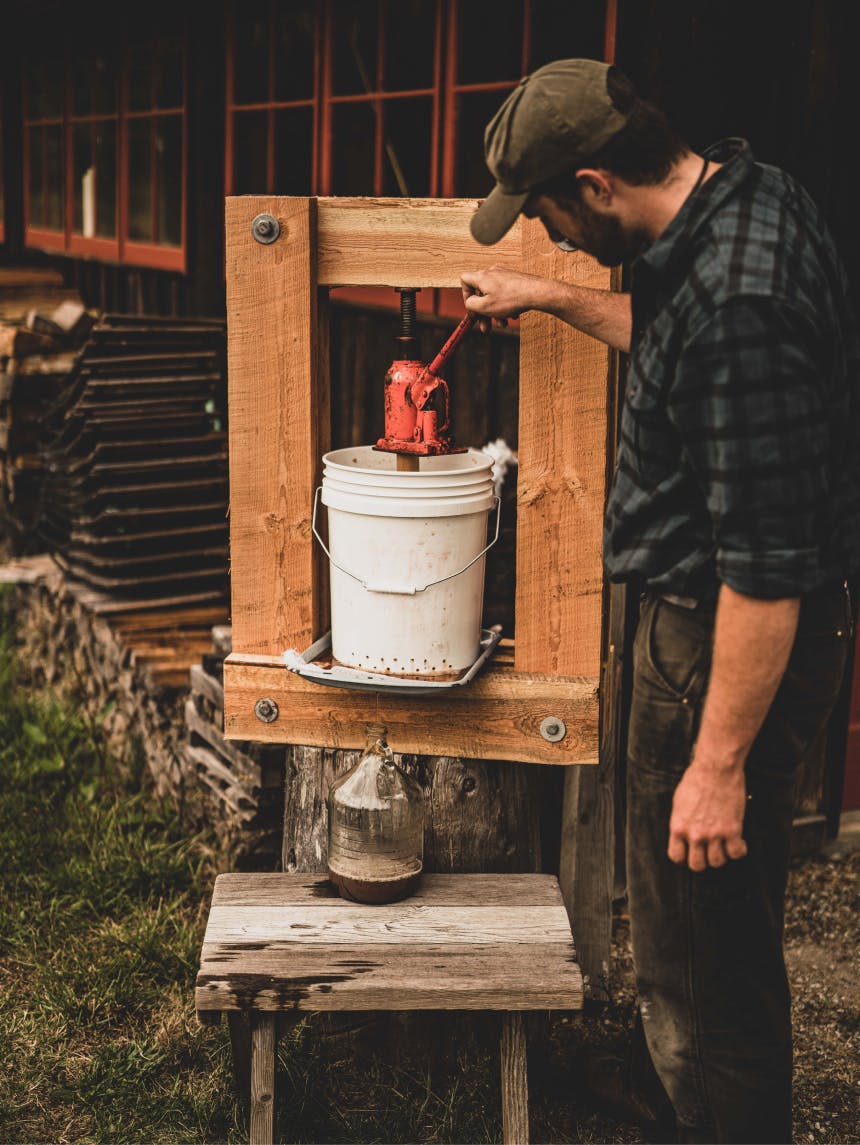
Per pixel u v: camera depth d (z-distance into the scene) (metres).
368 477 2.34
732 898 2.10
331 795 2.59
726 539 1.84
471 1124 2.70
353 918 2.51
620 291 2.47
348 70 4.81
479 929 2.48
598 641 2.55
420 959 2.38
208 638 4.34
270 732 2.71
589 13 3.57
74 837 3.77
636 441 2.02
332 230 2.50
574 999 2.33
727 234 1.86
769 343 1.79
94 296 7.03
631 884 2.22
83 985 3.11
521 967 2.36
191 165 5.82
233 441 2.61
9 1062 2.86
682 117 3.40
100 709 4.54
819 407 1.81
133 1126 2.68
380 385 4.71
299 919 2.51
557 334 2.44
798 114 3.45
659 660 2.11
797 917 3.61
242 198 2.49
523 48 3.96
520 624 2.59
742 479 1.81
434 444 2.45
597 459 2.47
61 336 5.40
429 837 2.79
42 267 6.37
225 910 2.54
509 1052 2.42
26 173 8.08
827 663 2.07
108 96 6.72
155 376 4.50
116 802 3.99
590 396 2.45
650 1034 2.24
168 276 6.13
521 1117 2.43
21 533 5.40
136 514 4.38
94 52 6.83
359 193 4.83
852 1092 2.86
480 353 4.20
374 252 2.49
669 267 1.91
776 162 3.49
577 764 2.63
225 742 3.55
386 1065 2.88
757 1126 2.17
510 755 2.62
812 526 1.83
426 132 4.47
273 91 5.27
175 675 4.07
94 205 7.05
